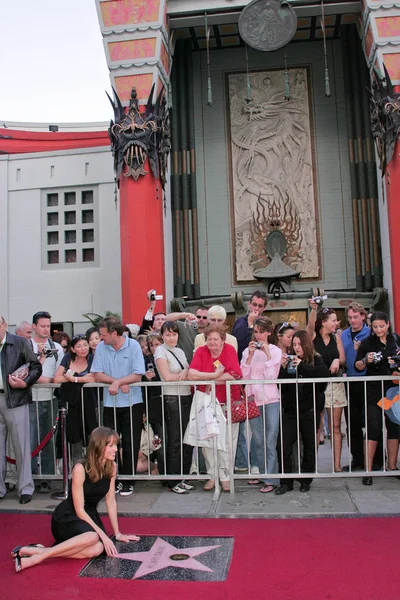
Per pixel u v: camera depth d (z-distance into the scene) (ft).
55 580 14.56
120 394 23.21
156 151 57.67
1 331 22.26
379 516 19.04
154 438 24.29
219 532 17.85
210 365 22.95
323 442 32.07
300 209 65.77
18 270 64.34
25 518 20.10
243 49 68.64
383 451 22.53
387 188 55.67
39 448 22.54
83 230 64.39
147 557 15.88
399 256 54.54
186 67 68.03
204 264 66.39
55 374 24.35
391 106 54.34
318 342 25.84
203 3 57.88
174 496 22.27
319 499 21.21
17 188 65.26
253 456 24.20
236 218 66.59
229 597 13.46
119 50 57.00
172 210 66.23
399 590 13.61
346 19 64.03
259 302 25.94
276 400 23.08
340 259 64.80
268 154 67.05
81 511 16.37
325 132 66.69
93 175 64.23
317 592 13.60
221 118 68.23
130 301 55.67
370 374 23.62
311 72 67.67
